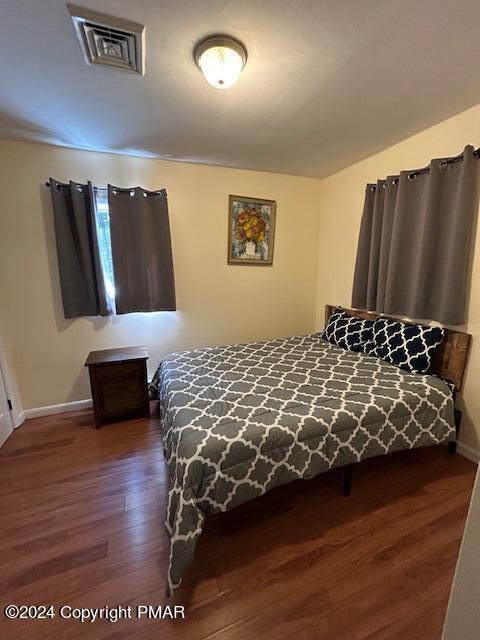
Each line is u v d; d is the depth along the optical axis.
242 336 3.25
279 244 3.22
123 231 2.52
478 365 1.90
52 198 2.29
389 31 1.19
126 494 1.68
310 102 1.73
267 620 1.07
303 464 1.42
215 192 2.85
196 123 1.97
